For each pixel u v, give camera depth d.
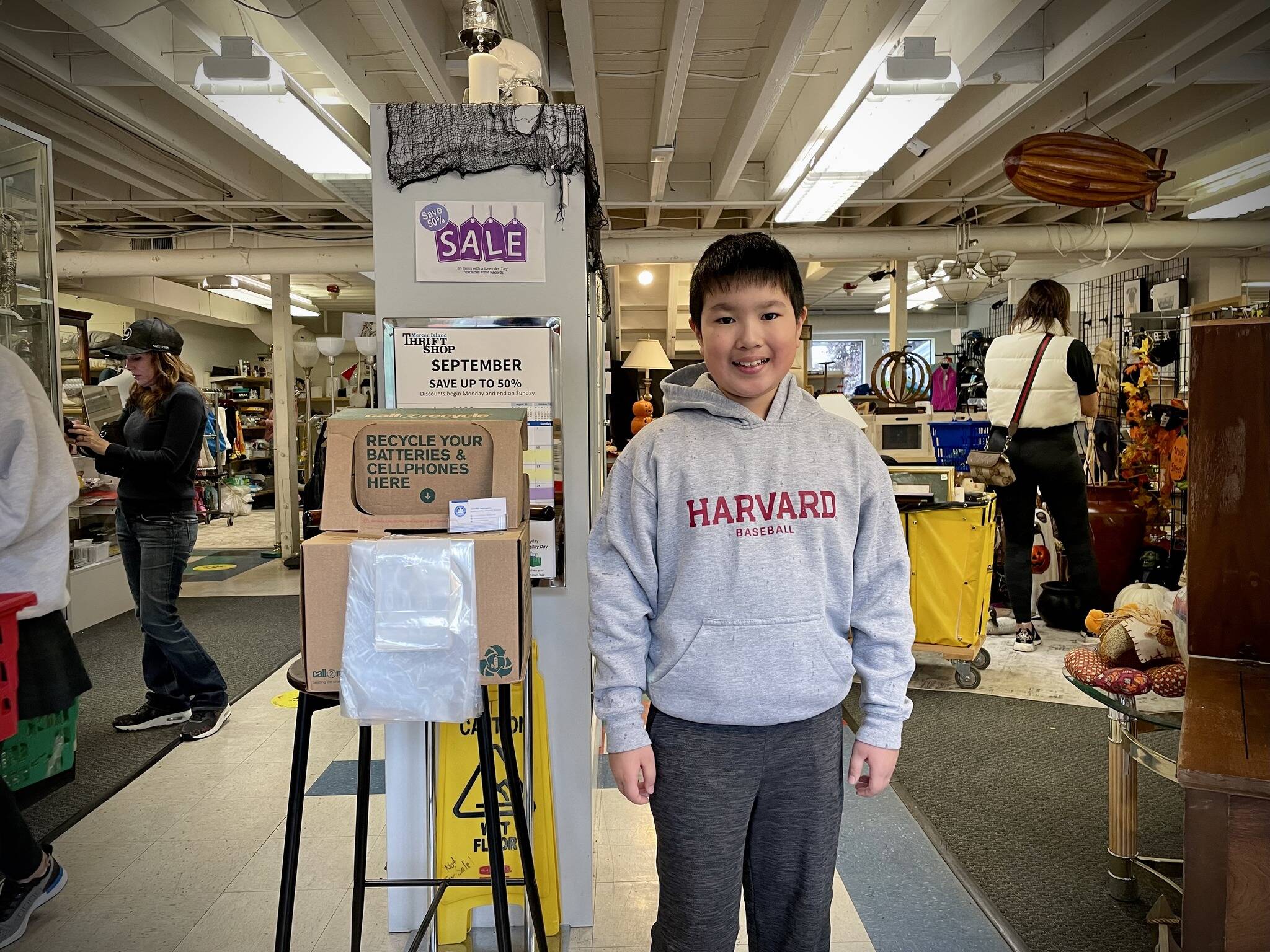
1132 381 5.30
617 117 4.64
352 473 1.38
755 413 1.21
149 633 3.03
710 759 1.14
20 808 2.25
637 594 1.18
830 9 3.36
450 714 1.28
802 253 6.20
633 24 3.49
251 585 6.16
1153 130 4.54
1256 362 1.28
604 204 5.58
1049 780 2.63
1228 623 1.32
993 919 1.88
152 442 3.06
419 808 1.85
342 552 1.28
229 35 3.16
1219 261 7.00
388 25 3.27
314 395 12.55
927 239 6.14
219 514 10.34
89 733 3.11
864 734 1.16
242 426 11.66
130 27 3.03
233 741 3.04
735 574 1.11
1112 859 1.96
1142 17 2.87
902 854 2.19
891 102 3.35
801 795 1.17
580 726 1.85
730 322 1.15
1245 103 4.10
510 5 2.85
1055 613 4.47
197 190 5.32
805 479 1.14
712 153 5.36
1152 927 1.84
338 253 6.14
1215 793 0.89
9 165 2.75
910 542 3.49
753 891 1.24
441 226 1.79
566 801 1.86
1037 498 4.86
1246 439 1.29
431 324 1.78
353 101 3.78
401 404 1.79
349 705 1.27
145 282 8.52
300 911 1.94
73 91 3.51
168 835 2.32
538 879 1.82
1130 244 6.03
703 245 6.10
